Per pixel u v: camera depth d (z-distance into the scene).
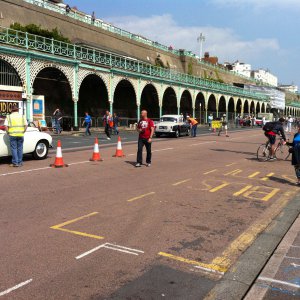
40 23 39.44
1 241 5.32
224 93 65.31
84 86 41.19
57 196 8.05
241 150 19.22
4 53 24.59
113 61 36.62
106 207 7.25
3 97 24.47
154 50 63.19
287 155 16.80
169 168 12.48
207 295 3.95
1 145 12.26
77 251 5.02
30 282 4.13
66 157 14.77
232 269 4.60
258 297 3.88
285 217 6.93
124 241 5.43
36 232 5.73
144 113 12.55
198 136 31.28
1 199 7.67
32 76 26.88
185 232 5.92
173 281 4.25
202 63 81.19
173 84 47.56
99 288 4.04
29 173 10.86
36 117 27.14
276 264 4.68
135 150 17.91
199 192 8.86
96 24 49.84
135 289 4.04
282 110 116.94
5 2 35.28
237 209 7.42
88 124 29.16
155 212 7.02
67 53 30.53
